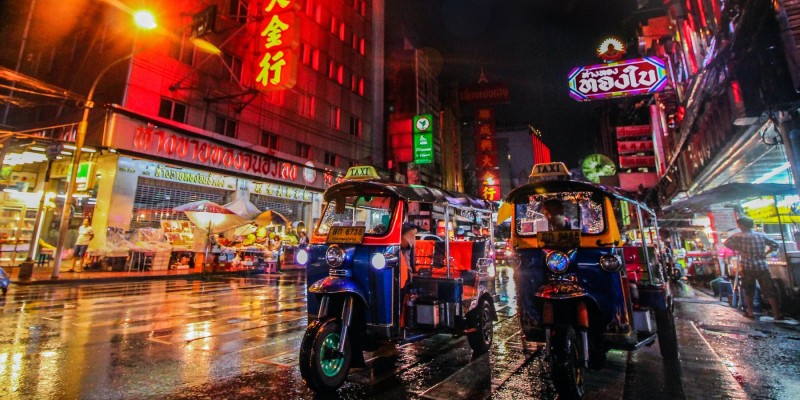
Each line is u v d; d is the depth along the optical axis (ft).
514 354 16.84
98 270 47.09
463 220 20.08
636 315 14.15
